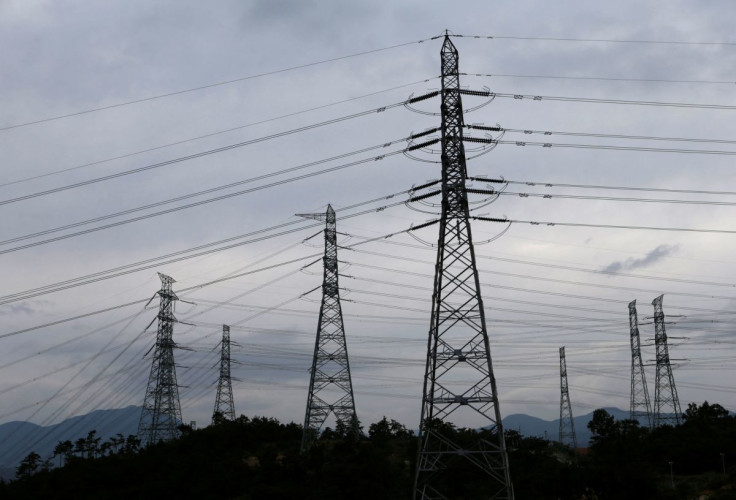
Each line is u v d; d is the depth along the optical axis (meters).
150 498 116.31
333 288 115.44
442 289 67.31
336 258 116.38
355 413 115.56
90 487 129.25
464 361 65.12
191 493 115.25
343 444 126.00
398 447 144.62
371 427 162.62
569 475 111.81
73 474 138.50
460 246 68.25
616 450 145.12
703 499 110.12
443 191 69.62
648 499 108.88
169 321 137.25
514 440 152.62
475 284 66.69
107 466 139.12
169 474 126.00
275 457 128.50
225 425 154.38
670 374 154.50
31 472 171.62
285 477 114.06
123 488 125.38
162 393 138.62
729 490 110.56
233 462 128.25
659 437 151.12
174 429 149.00
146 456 136.00
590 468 115.38
